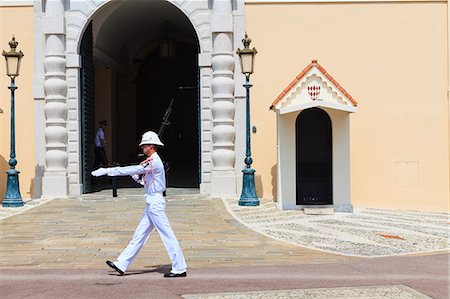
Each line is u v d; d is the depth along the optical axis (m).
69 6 19.56
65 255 11.34
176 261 9.52
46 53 19.41
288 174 17.09
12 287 8.89
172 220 15.00
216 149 19.03
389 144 19.42
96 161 23.39
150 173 9.60
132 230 13.77
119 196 19.17
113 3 21.75
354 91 19.42
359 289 8.70
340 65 19.42
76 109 19.42
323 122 17.30
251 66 17.06
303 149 17.30
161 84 30.36
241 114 19.16
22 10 19.58
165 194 19.50
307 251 11.74
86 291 8.63
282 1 19.33
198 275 9.67
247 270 10.06
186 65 30.34
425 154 19.45
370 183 19.42
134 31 26.70
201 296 8.28
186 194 19.55
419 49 19.47
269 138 19.20
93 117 22.55
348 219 16.05
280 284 9.04
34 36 19.52
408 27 19.45
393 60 19.44
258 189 19.14
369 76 19.42
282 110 16.59
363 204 19.36
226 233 13.47
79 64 19.48
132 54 29.31
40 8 19.52
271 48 19.33
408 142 19.44
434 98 19.47
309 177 17.31
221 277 9.52
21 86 19.55
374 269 10.19
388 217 16.72
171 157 30.38
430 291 8.66
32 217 15.48
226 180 18.86
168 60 30.28
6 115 19.52
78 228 14.04
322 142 17.30
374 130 19.42
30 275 9.72
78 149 19.44
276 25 19.33
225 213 16.06
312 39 19.39
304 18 19.39
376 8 19.41
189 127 30.36
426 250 12.02
